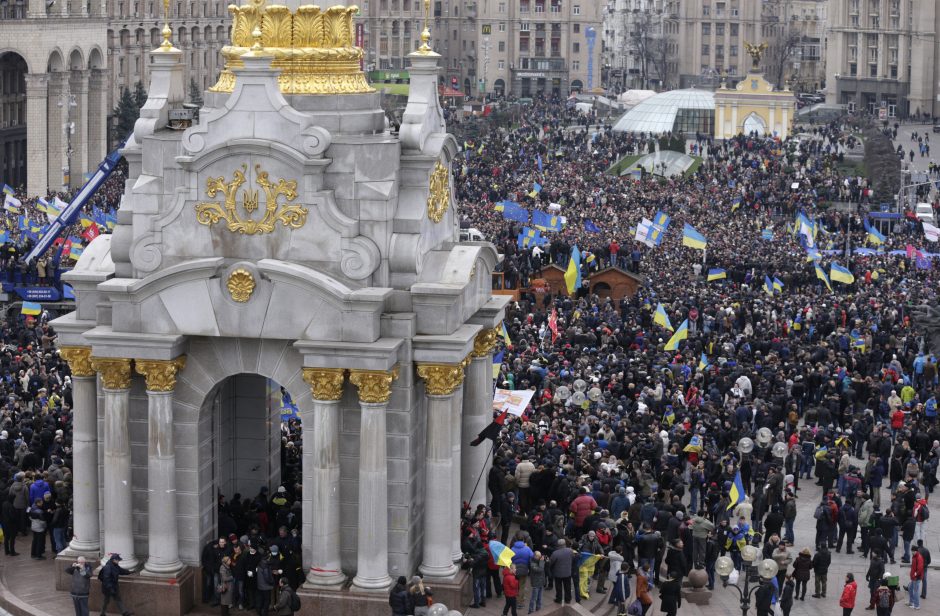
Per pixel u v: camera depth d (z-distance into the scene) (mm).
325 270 48469
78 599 48781
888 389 76625
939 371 81625
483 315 52469
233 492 54969
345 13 51219
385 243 48500
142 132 49656
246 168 48406
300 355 49094
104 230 106312
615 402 70312
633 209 141000
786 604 53531
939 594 57969
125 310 49188
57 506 54156
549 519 53938
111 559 49344
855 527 61500
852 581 53594
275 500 54094
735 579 53375
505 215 119125
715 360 80812
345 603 48688
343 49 51156
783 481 62781
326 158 48281
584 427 65125
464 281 49156
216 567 50094
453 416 49969
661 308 85062
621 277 104250
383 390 48000
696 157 192750
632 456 62906
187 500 50344
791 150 196500
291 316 48312
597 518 54188
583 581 51938
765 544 58000
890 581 53344
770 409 70875
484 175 160625
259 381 54312
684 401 72812
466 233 73875
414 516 50156
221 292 48562
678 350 82688
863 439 72938
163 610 49688
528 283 105875
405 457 49188
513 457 59125
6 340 83000
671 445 63688
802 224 119688
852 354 84375
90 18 178875
